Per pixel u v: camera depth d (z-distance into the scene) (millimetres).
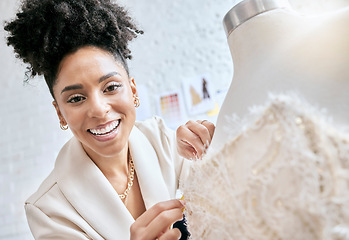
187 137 1033
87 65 1057
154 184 1336
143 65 3957
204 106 3773
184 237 1250
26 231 3795
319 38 623
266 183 566
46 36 1067
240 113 659
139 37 3971
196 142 1013
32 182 3887
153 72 3945
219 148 673
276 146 563
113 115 1101
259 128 591
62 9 1071
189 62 3926
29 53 1162
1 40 4020
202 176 714
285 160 548
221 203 649
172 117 3807
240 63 727
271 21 698
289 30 677
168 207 915
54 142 3953
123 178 1359
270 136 572
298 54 630
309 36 638
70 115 1099
